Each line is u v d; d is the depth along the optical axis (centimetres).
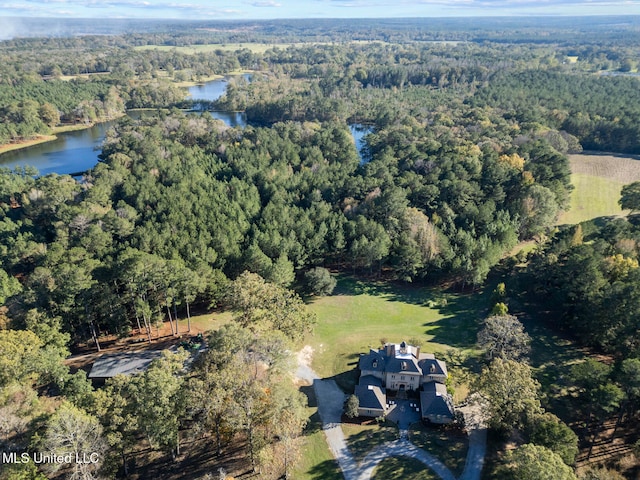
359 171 17938
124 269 8988
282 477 6619
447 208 14238
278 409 6366
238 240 12294
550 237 13425
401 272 12062
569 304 9856
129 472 6556
